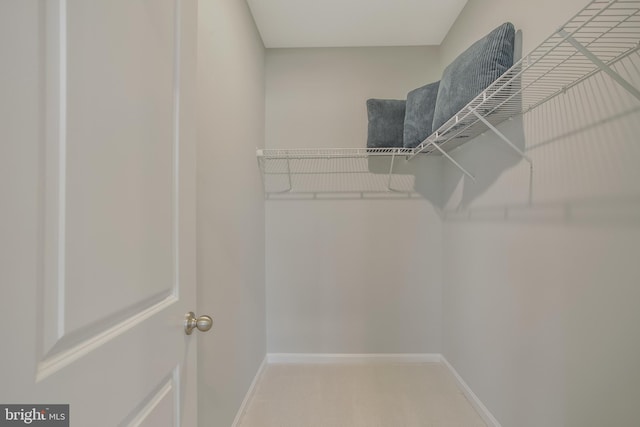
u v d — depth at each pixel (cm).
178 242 79
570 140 109
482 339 174
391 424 168
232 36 160
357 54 241
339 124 241
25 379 39
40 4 41
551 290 119
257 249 213
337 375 221
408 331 241
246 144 186
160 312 70
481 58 138
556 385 117
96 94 50
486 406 169
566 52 108
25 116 39
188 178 84
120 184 56
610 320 94
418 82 240
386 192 240
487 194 168
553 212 117
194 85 88
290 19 205
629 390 89
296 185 241
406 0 188
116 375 55
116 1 55
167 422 73
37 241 41
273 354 241
